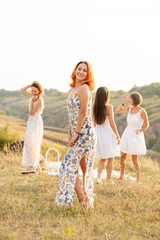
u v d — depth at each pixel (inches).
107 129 223.8
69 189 155.6
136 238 118.3
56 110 5713.6
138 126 235.1
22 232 121.0
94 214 143.3
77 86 164.1
